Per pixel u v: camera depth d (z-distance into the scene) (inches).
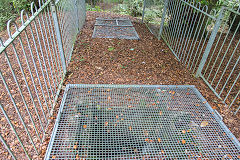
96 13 263.1
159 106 104.2
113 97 108.5
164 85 119.5
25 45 159.0
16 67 130.6
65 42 132.9
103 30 204.1
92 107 100.9
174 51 167.2
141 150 82.0
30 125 88.4
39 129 87.2
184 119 97.3
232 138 87.6
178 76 133.3
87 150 79.6
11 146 78.4
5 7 211.0
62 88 113.8
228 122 97.3
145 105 104.3
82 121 93.0
